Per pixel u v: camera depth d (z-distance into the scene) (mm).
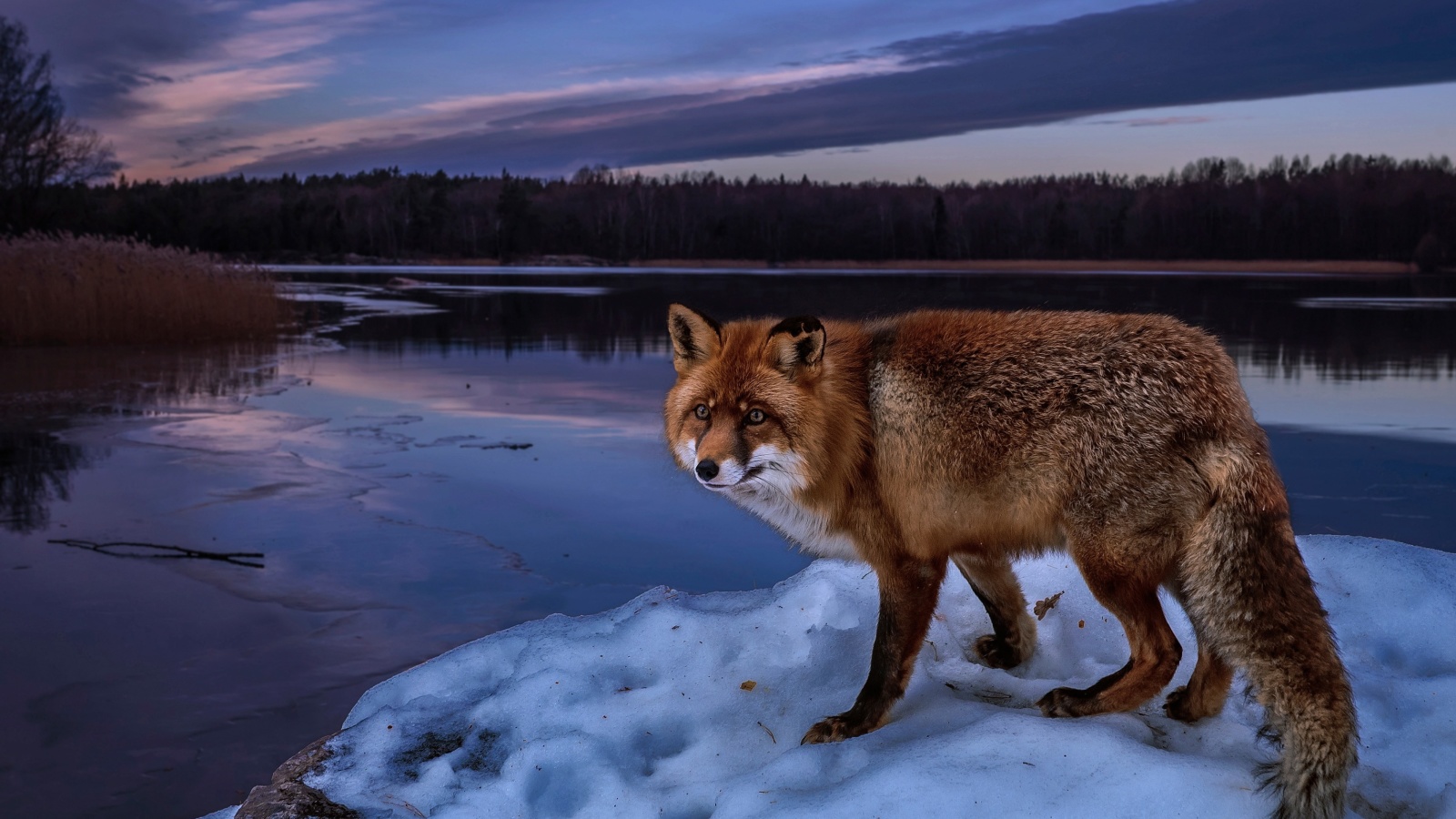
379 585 8312
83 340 24766
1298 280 65562
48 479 11820
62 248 25656
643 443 13641
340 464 12492
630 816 3238
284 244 108750
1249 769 3059
